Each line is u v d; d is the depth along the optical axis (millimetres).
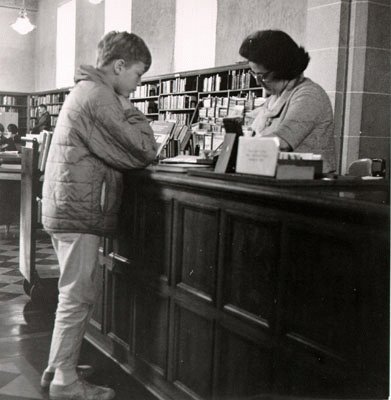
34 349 3807
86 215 2863
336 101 8008
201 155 3842
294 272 2162
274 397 2268
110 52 2920
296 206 2113
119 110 2869
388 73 8109
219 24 11523
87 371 3273
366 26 7836
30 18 20969
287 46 2887
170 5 13367
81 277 2920
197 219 2736
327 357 2012
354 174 3412
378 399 1820
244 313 2428
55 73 19547
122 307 3439
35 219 4566
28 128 20953
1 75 20578
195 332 2770
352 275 1911
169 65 13461
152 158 3047
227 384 2551
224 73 11008
